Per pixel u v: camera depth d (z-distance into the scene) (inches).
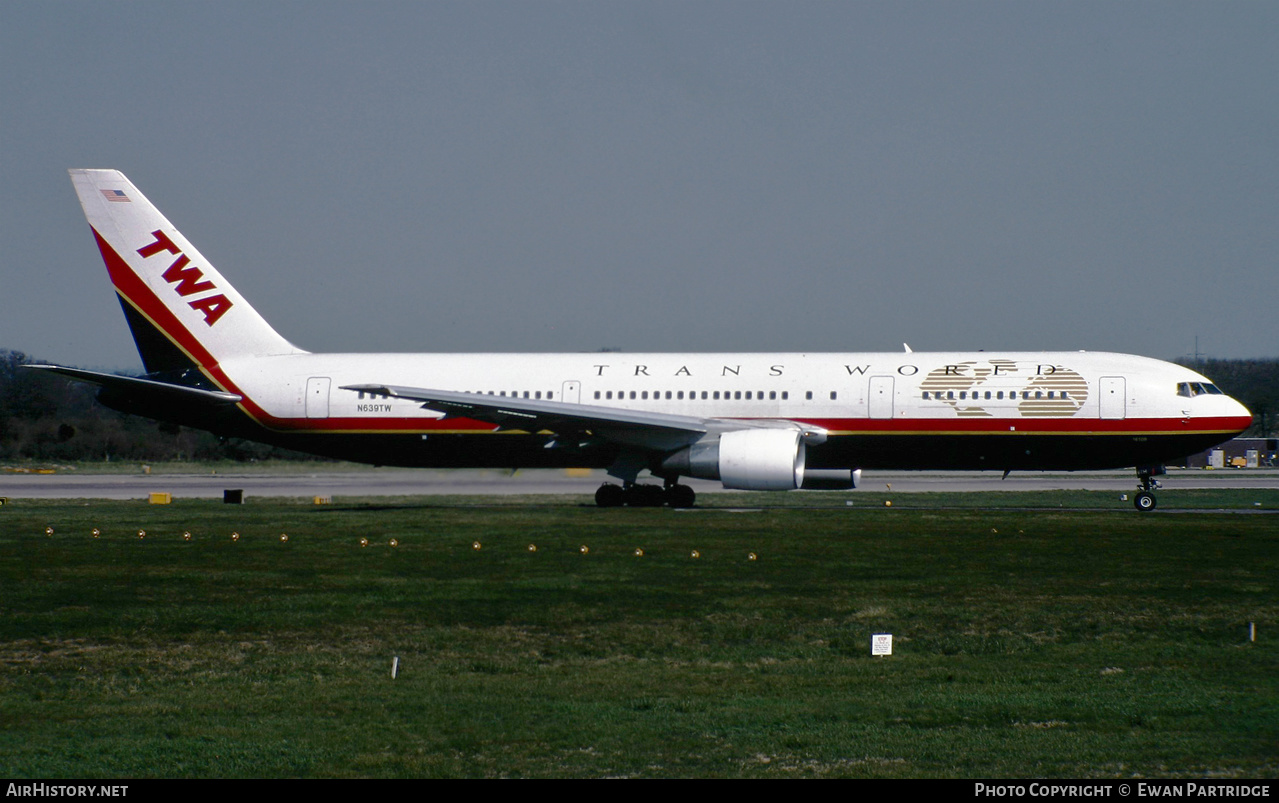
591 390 5989.2
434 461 6240.2
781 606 2849.4
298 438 6269.7
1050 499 6599.4
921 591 3061.0
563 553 3843.5
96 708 1952.5
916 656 2351.1
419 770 1595.7
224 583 3230.8
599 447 5999.0
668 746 1705.2
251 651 2402.8
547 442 5802.2
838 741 1722.4
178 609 2834.6
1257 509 5797.2
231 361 6314.0
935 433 5625.0
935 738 1739.7
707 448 5393.7
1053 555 3764.8
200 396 6186.0
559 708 1924.2
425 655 2361.0
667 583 3198.8
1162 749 1676.9
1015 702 1948.8
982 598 2955.2
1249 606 2839.6
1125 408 5467.5
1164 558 3690.9
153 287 6338.6
